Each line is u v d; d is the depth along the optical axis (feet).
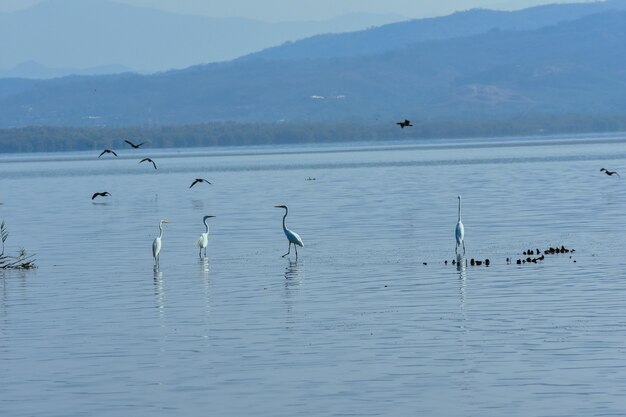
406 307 112.98
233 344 98.73
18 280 140.56
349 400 81.35
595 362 88.94
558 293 117.91
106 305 119.85
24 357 96.12
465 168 421.18
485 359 90.84
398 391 83.10
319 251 160.45
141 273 143.84
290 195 289.94
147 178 440.04
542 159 485.56
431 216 209.36
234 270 144.05
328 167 485.97
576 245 157.17
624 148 619.67
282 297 121.39
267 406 80.53
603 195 248.52
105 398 83.41
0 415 79.92
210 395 83.51
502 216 204.23
